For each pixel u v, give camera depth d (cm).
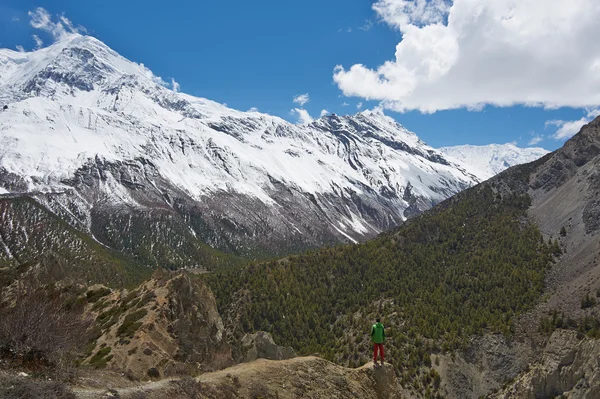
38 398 1772
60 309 3095
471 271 15062
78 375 2281
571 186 17888
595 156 19238
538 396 8031
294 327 14075
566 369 7781
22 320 2233
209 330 4728
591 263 12794
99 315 4469
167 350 3703
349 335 13038
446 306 13438
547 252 14812
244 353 6100
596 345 7481
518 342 11056
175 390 2303
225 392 2567
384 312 13625
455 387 10481
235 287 16050
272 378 2969
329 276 16888
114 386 2266
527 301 12550
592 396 6775
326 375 3238
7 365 2045
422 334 12162
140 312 4094
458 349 11381
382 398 3422
